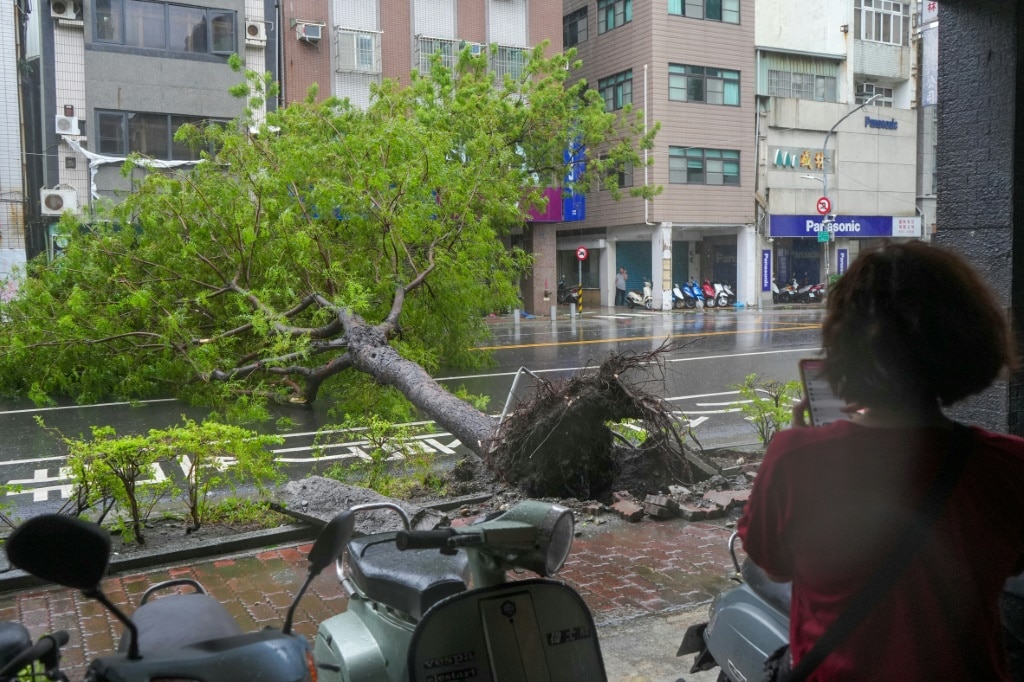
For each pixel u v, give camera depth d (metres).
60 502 7.79
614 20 35.88
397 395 10.62
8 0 21.92
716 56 35.34
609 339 22.53
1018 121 4.43
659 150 34.72
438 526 6.01
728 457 8.82
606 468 7.20
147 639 2.11
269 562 5.66
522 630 2.44
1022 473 1.62
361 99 28.88
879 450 1.63
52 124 22.80
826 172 36.56
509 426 7.12
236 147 12.16
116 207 12.65
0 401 13.67
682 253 40.25
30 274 13.30
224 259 12.18
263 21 24.94
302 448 10.09
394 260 11.43
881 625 1.58
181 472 8.76
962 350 1.63
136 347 12.03
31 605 4.94
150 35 23.72
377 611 2.79
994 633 1.61
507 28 31.17
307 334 10.75
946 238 4.77
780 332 23.78
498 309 13.91
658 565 5.49
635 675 3.89
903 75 39.84
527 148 22.19
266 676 1.83
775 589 2.79
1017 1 4.39
